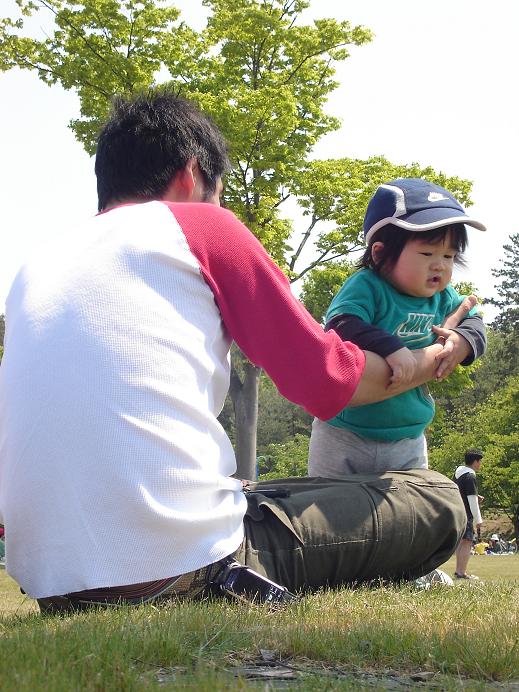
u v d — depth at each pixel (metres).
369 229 4.19
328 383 2.93
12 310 2.86
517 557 22.83
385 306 4.09
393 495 3.43
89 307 2.67
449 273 4.14
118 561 2.59
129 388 2.62
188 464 2.68
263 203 21.72
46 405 2.62
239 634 2.26
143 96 3.29
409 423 4.13
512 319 70.69
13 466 2.65
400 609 2.83
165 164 3.14
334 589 3.34
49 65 21.11
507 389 49.75
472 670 2.05
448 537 3.55
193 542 2.72
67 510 2.59
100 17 20.70
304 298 27.94
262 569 3.09
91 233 2.82
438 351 3.74
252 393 23.78
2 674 1.73
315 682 1.84
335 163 24.14
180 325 2.73
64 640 2.05
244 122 20.69
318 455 4.25
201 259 2.82
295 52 22.75
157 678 1.85
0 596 8.58
